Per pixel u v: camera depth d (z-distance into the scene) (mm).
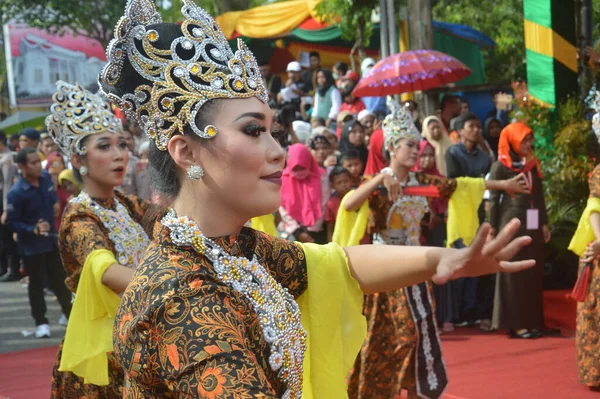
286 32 14281
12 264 10320
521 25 16656
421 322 4402
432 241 6750
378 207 4648
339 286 1826
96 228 3230
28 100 13938
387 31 10031
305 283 1807
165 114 1498
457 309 6930
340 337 1835
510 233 1461
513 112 8594
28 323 7898
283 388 1562
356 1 12000
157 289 1393
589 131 8000
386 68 9289
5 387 5621
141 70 1512
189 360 1305
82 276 3068
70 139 3381
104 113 3439
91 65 14406
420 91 10117
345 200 4598
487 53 16703
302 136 8758
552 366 5621
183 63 1489
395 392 4438
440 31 13156
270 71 16297
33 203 7434
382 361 4449
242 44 1537
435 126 8062
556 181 8062
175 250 1484
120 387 3174
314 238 6328
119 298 3049
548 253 8016
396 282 1814
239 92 1483
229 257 1514
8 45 13906
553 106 8492
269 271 1736
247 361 1316
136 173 8758
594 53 9281
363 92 9594
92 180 3375
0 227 10078
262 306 1531
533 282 6363
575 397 4910
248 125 1488
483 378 5367
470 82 13523
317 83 11047
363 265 1834
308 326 1817
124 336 1397
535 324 6379
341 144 7969
